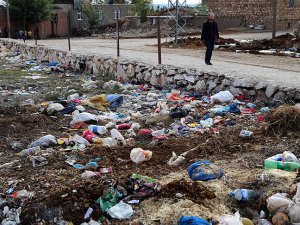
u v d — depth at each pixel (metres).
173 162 6.08
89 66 18.62
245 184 5.21
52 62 22.28
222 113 9.08
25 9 52.19
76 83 15.29
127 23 51.84
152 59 16.08
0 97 12.64
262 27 41.16
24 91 13.76
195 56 17.58
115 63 16.45
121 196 5.00
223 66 13.41
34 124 8.95
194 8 49.94
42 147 7.27
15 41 33.78
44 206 4.77
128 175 5.46
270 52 18.62
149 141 7.66
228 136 7.27
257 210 4.74
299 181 5.08
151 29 45.72
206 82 11.90
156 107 10.31
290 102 9.30
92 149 6.95
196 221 4.21
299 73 11.77
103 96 10.91
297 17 40.78
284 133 7.17
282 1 40.19
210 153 6.51
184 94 12.10
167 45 25.56
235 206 4.82
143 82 14.58
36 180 5.52
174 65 13.60
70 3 59.88
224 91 10.64
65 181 5.43
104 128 8.24
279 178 5.17
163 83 13.56
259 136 7.19
